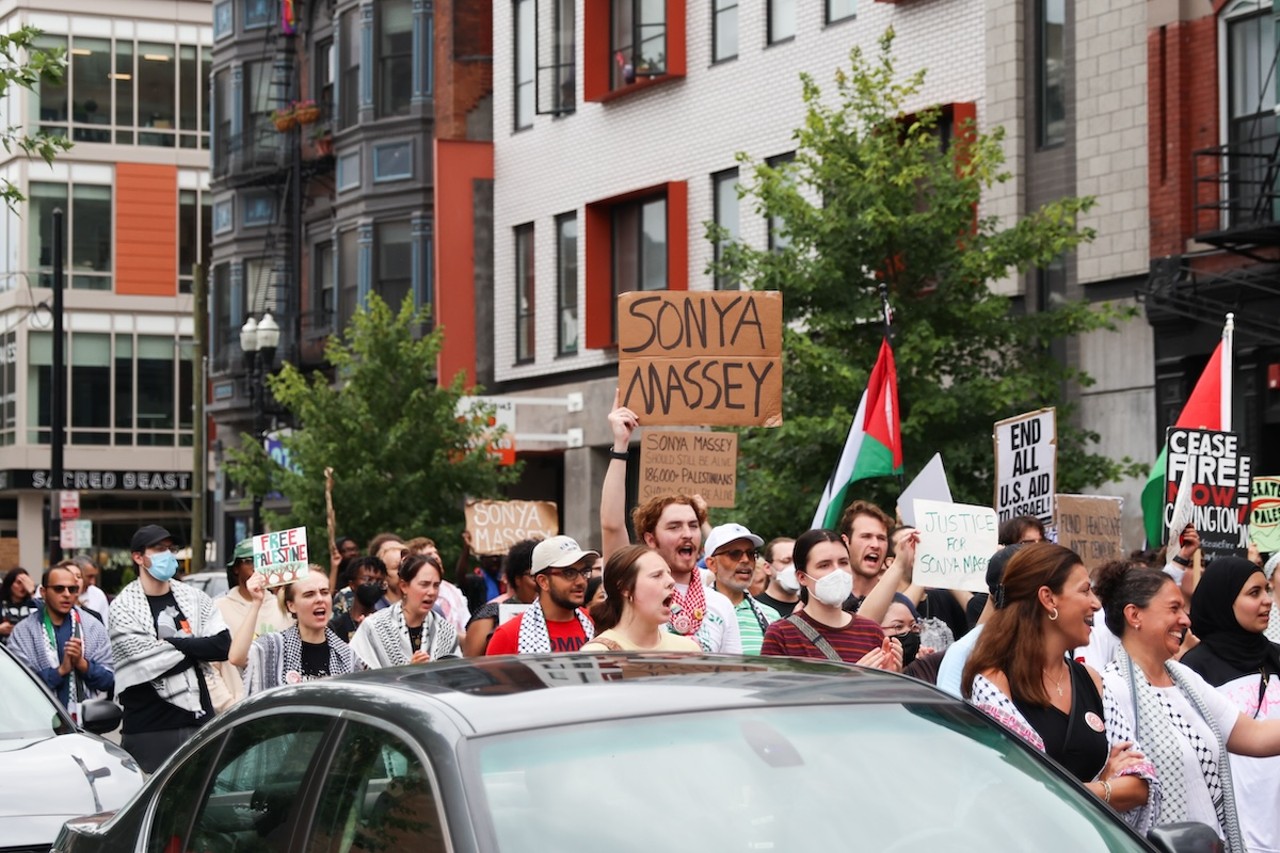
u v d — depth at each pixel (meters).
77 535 36.59
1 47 16.72
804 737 4.59
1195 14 21.14
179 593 11.71
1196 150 19.98
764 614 9.75
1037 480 12.37
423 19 35.69
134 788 8.62
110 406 59.66
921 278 18.95
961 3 24.11
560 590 8.88
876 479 18.61
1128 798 6.16
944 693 5.02
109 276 59.72
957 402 18.64
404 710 4.64
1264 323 20.14
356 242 37.00
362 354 27.23
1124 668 6.75
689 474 11.49
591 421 31.70
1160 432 21.50
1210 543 11.08
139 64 60.06
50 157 17.53
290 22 40.69
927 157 20.34
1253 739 6.80
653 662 5.12
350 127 37.25
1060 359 22.95
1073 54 22.75
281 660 10.39
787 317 19.38
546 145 32.94
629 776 4.36
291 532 10.91
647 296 11.51
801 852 4.24
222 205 43.84
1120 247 22.00
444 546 25.72
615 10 31.23
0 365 60.25
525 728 4.46
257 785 5.12
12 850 7.94
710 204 29.05
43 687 9.61
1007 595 6.29
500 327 34.19
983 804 4.53
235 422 44.25
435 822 4.26
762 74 27.92
